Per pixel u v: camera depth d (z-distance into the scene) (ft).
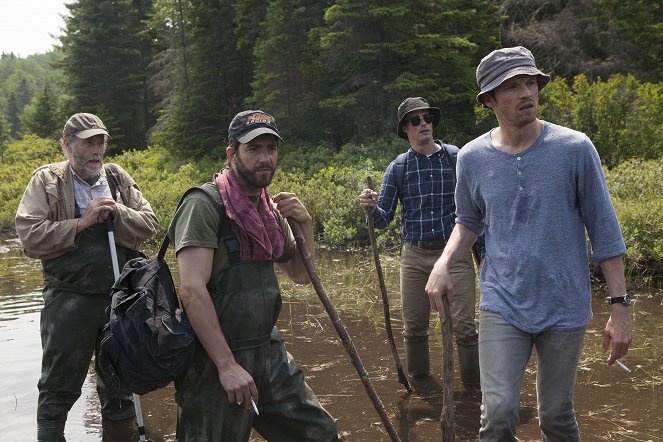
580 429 12.16
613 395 13.75
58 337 11.84
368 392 9.24
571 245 8.47
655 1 75.46
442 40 62.85
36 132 153.28
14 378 16.17
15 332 20.67
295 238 9.36
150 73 120.88
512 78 8.44
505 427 8.49
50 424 11.87
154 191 54.44
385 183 14.92
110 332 8.15
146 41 126.00
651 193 30.12
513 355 8.62
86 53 121.39
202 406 8.52
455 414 13.11
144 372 8.07
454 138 62.64
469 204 9.47
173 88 96.84
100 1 121.70
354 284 26.16
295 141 71.72
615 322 8.38
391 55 64.49
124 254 12.71
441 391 14.51
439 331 18.86
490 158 8.89
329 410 13.65
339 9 63.00
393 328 19.79
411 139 14.65
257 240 8.52
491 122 62.90
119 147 120.88
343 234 35.94
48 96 155.53
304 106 72.43
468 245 9.62
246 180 8.59
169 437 12.65
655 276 23.49
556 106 47.47
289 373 9.21
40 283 29.99
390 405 13.80
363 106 64.75
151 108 125.18
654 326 18.34
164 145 90.63
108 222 12.05
